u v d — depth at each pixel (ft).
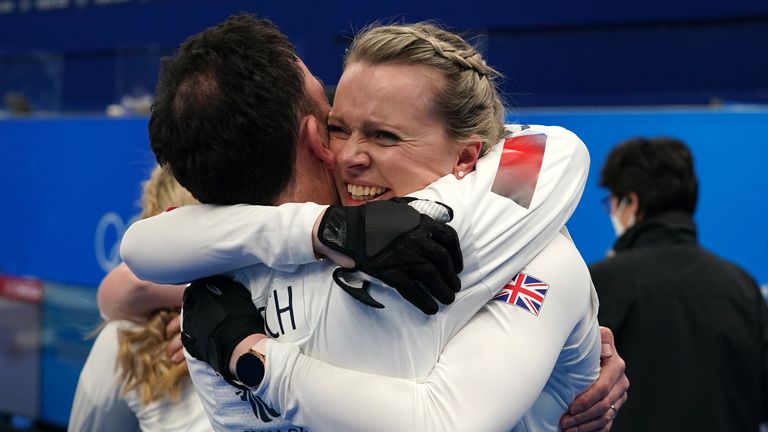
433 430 10.56
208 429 15.93
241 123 11.60
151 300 16.11
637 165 28.04
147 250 12.32
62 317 47.52
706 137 33.04
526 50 50.31
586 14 54.29
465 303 11.27
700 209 33.24
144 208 17.56
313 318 11.54
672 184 27.37
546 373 11.19
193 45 12.21
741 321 25.90
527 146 12.61
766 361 25.93
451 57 12.23
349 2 63.77
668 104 37.81
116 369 16.72
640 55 48.01
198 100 11.76
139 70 59.88
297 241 11.19
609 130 34.76
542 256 11.91
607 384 13.55
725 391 25.45
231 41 11.90
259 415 12.32
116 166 46.96
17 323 49.57
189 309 12.50
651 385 25.53
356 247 10.72
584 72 49.06
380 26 13.56
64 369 47.24
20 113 60.39
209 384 12.78
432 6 60.75
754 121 32.12
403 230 10.57
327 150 12.66
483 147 12.68
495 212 11.44
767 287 31.91
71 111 61.87
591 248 34.40
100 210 47.80
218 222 11.91
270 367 11.33
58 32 83.20
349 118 12.38
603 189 32.53
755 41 46.75
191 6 73.72
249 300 12.23
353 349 11.33
